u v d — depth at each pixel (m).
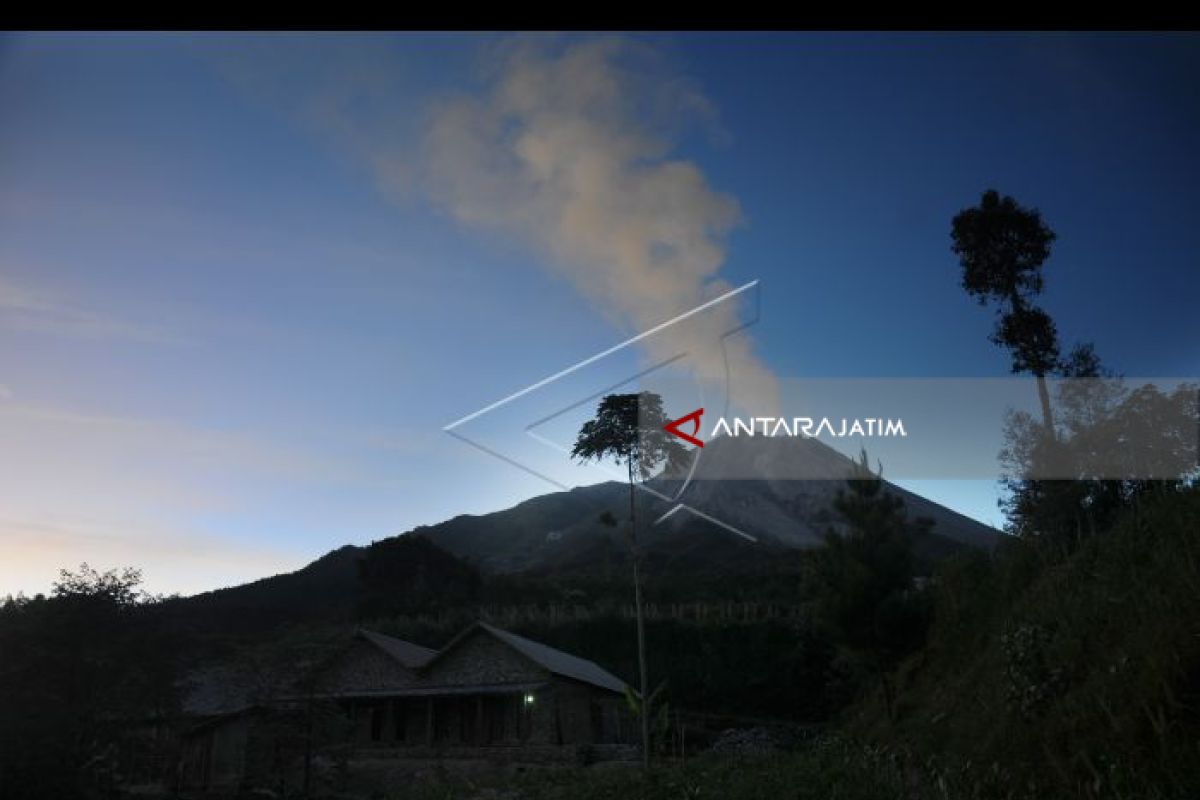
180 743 21.98
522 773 22.34
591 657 46.25
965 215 23.72
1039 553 15.87
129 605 18.25
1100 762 7.80
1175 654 8.02
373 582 68.06
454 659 35.03
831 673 36.22
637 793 13.32
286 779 24.19
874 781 9.81
